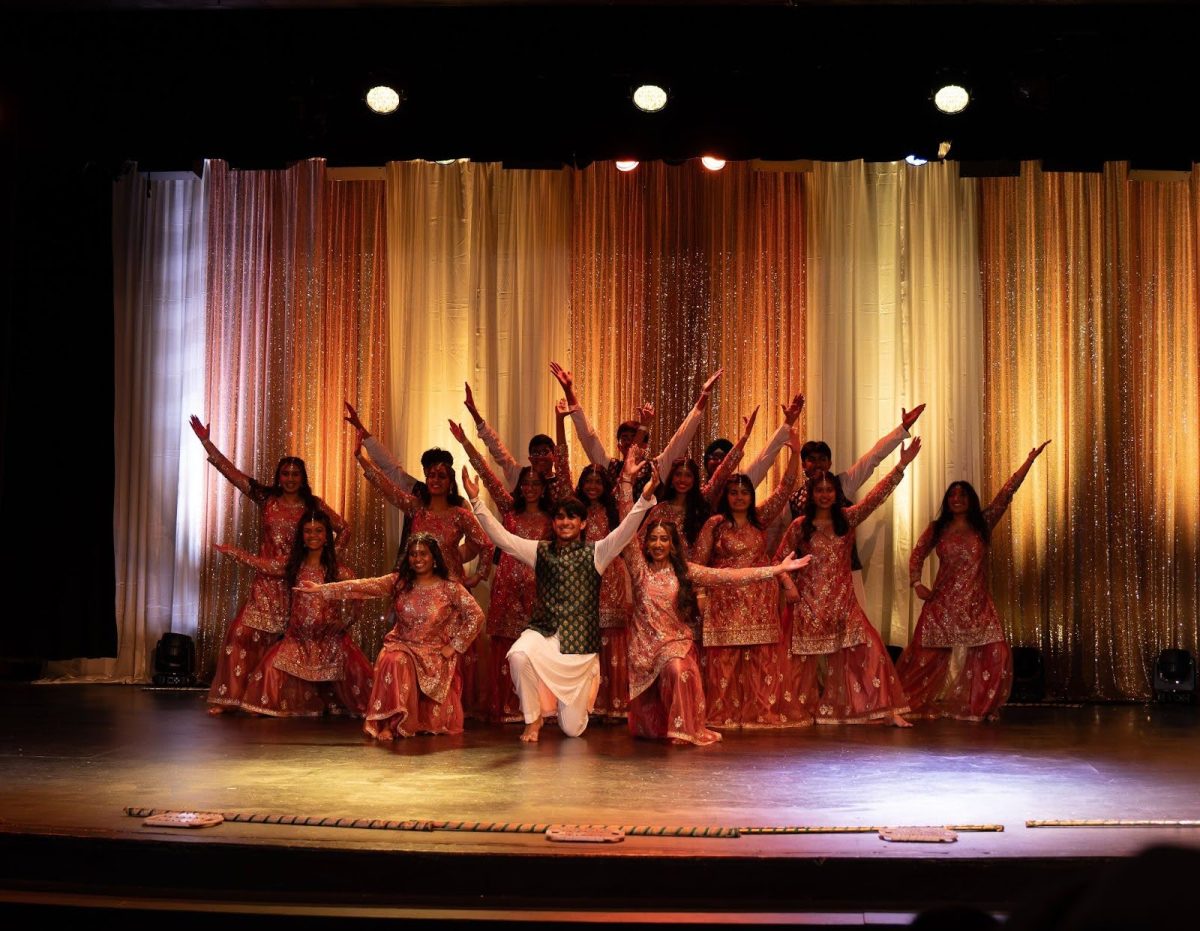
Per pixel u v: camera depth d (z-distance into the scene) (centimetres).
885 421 761
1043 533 745
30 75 710
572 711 584
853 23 676
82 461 761
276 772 484
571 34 683
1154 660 735
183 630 775
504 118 674
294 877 357
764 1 655
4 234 745
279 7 670
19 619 752
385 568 768
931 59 671
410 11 675
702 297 769
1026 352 754
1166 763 517
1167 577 739
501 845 363
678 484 644
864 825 393
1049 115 663
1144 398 748
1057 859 351
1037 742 577
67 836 367
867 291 768
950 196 763
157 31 696
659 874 351
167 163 720
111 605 769
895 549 754
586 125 668
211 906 345
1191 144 661
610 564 644
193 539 777
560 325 777
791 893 351
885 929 330
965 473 752
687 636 588
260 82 693
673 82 664
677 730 566
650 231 773
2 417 750
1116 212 755
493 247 783
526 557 590
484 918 336
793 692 643
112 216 783
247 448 776
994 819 404
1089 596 739
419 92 680
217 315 782
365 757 523
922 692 670
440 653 601
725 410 762
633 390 766
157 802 421
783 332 764
